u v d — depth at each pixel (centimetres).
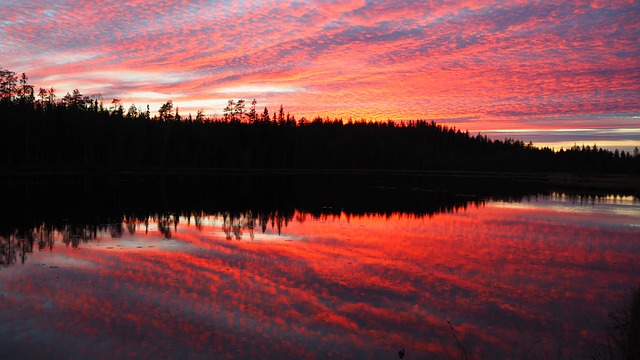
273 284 1182
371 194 4153
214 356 792
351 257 1495
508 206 3291
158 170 6838
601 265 1446
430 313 1003
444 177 8512
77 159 6744
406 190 4769
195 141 8225
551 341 865
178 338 856
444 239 1853
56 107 6788
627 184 6700
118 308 995
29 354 785
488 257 1532
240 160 8569
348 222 2319
